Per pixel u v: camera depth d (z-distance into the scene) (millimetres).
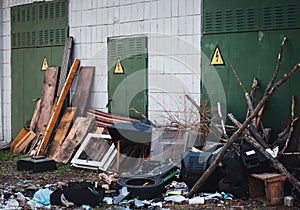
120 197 4703
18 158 7125
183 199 4703
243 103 5527
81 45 7180
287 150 4941
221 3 5645
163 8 6180
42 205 4613
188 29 5957
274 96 5277
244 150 4715
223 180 4867
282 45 5055
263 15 5340
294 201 4555
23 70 8117
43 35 7723
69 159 6555
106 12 6824
